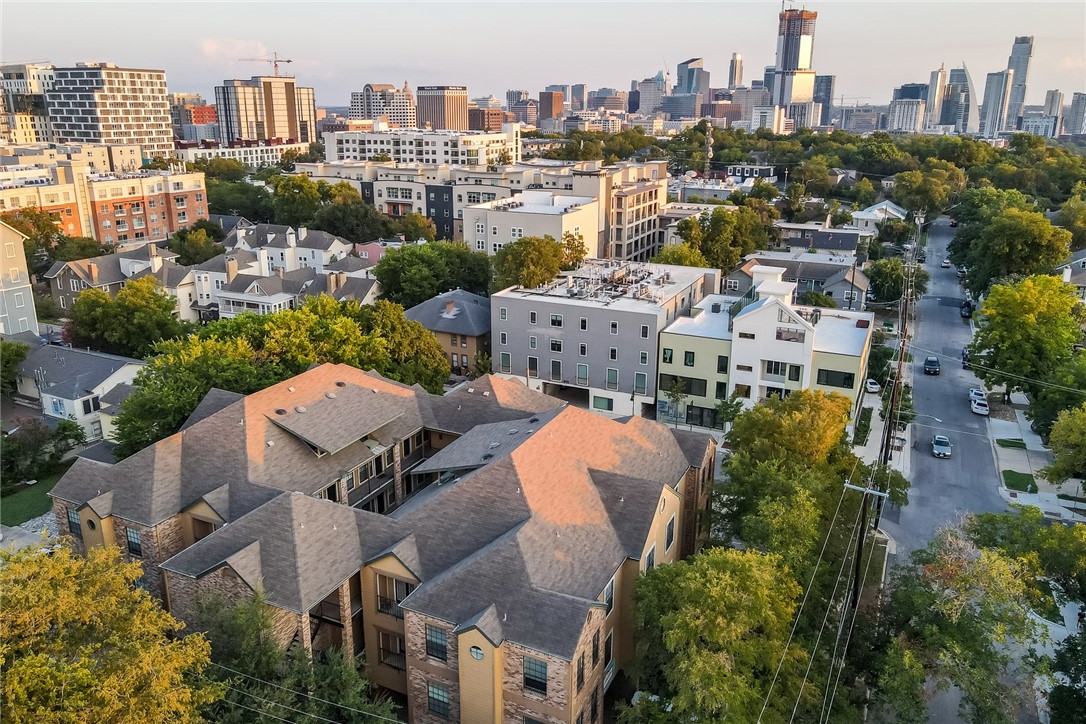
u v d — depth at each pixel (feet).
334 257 436.35
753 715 105.81
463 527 129.49
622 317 257.14
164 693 89.81
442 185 560.20
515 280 301.63
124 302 295.07
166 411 185.78
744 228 408.87
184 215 537.24
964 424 250.16
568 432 149.69
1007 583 119.34
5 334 296.71
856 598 134.21
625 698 132.36
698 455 165.17
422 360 231.71
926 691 136.67
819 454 156.46
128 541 144.66
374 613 129.59
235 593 120.67
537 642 108.06
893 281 367.86
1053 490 207.21
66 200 470.39
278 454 154.40
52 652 92.99
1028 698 129.70
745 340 238.27
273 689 103.19
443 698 119.34
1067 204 451.94
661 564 131.23
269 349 208.44
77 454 230.48
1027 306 253.65
